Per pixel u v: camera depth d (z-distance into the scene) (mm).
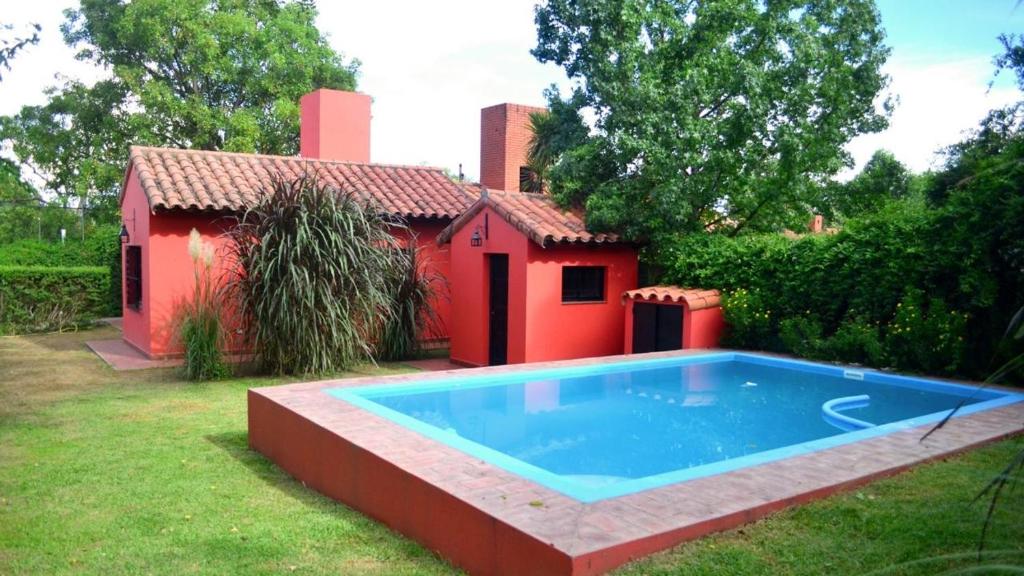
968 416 6383
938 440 5453
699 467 4629
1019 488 4090
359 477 4953
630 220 11969
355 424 5539
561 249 11438
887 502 4199
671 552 3471
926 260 8984
